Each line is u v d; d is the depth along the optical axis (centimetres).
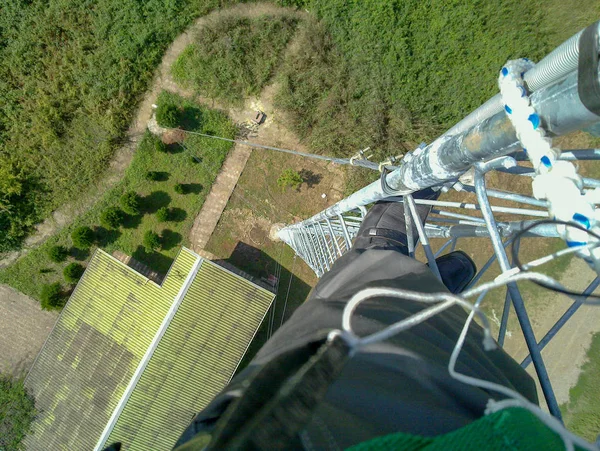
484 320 172
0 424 1408
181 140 1512
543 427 156
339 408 187
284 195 1506
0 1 1486
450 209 1410
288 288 1512
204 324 1362
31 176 1518
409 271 351
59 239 1529
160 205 1520
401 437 140
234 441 134
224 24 1462
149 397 1336
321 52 1437
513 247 221
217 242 1512
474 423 149
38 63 1498
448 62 1405
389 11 1405
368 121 1421
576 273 1299
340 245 1150
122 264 1401
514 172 443
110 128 1498
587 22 1341
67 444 1372
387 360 215
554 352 1293
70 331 1415
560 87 228
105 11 1483
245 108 1506
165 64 1518
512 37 1371
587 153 341
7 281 1529
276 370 148
